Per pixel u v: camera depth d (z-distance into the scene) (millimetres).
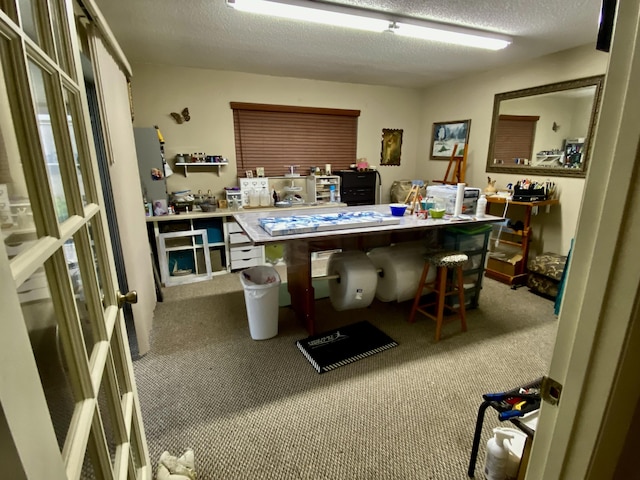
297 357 2273
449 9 2361
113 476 794
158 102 3777
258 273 2676
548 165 3469
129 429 1059
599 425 524
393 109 5016
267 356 2289
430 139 5039
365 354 2281
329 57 3436
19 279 440
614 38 448
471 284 2877
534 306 3031
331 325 2709
